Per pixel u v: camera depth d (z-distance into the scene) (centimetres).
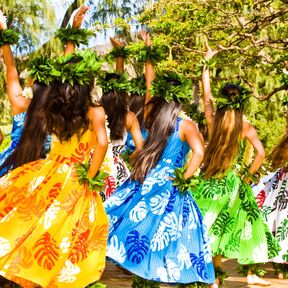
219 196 597
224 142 584
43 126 464
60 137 464
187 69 1496
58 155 468
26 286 448
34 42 1944
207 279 511
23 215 447
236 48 1416
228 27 1447
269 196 697
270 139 1919
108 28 1623
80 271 449
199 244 516
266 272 715
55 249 443
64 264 445
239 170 612
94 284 460
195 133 517
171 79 534
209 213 594
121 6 1988
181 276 502
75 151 467
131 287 558
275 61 1475
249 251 608
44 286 434
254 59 1564
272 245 640
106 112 604
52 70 455
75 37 608
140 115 639
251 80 1902
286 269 684
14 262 432
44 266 437
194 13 1448
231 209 602
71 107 459
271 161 688
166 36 1471
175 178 511
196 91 1554
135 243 501
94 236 459
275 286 649
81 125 462
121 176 674
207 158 593
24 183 457
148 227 506
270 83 1911
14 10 1938
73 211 454
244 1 1292
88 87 463
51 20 1966
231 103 582
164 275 498
